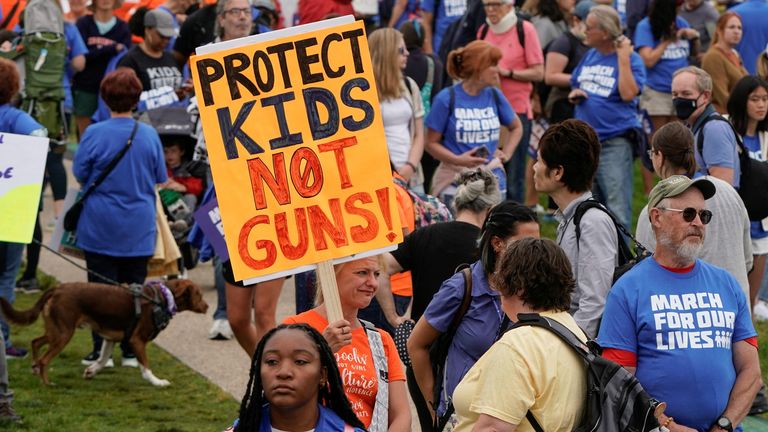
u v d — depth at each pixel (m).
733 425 8.32
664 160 10.77
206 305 15.18
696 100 12.74
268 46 8.69
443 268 10.74
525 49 19.56
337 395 6.96
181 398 14.17
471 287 9.14
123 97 14.98
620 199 18.20
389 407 8.39
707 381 8.30
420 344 9.34
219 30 16.55
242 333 13.55
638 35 20.89
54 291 14.45
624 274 8.63
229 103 8.65
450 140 16.41
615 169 18.19
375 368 8.34
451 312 9.17
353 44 8.75
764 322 16.39
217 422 13.28
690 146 10.74
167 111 18.36
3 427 12.52
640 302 8.42
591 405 7.33
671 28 20.52
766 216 13.05
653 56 20.55
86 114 21.91
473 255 10.65
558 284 7.58
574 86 18.67
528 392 7.29
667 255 8.47
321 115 8.70
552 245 7.66
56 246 15.30
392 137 16.11
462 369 9.16
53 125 20.05
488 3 19.52
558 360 7.35
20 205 11.23
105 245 15.00
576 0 21.77
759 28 20.45
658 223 8.48
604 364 7.38
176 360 15.77
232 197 8.58
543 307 7.60
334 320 8.27
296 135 8.67
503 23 19.56
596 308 9.25
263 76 8.68
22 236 11.19
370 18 21.94
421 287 10.86
